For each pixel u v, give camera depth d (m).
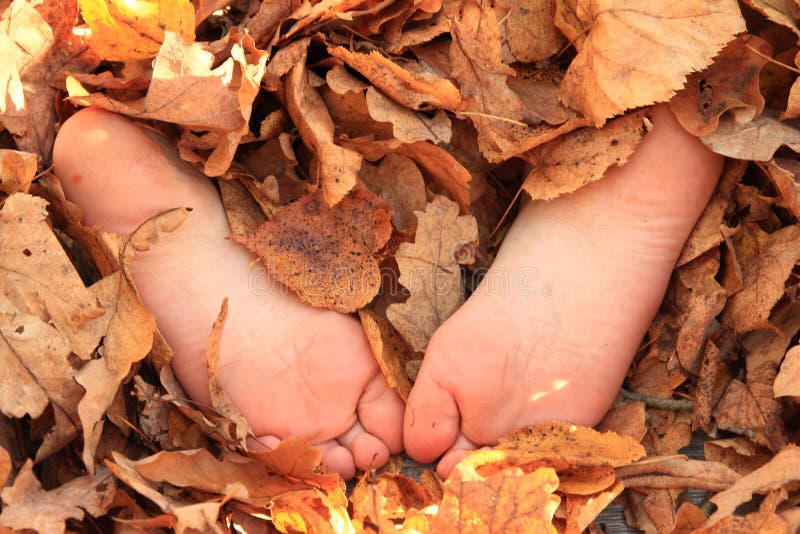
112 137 0.68
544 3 0.72
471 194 0.74
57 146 0.68
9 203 0.66
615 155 0.69
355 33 0.72
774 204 0.71
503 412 0.68
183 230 0.69
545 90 0.72
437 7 0.72
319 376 0.68
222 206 0.71
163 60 0.68
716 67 0.69
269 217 0.71
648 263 0.69
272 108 0.73
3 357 0.65
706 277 0.71
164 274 0.68
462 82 0.71
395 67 0.69
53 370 0.65
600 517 0.68
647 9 0.68
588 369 0.68
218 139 0.70
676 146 0.69
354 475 0.69
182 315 0.68
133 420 0.68
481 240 0.74
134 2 0.69
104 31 0.70
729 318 0.71
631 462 0.67
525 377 0.68
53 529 0.62
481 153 0.74
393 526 0.64
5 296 0.65
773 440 0.68
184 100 0.68
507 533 0.63
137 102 0.70
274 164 0.73
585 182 0.69
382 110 0.70
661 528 0.67
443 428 0.68
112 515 0.65
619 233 0.69
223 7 0.73
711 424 0.70
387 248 0.72
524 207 0.72
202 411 0.68
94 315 0.66
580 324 0.68
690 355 0.70
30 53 0.71
